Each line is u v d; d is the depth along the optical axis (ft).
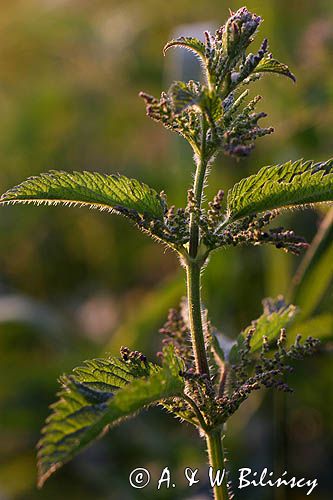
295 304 16.29
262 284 24.09
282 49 26.04
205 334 11.45
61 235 33.12
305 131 23.63
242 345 11.66
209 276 23.68
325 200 9.88
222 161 26.00
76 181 9.89
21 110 37.14
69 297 31.68
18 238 33.32
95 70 37.70
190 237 9.87
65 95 37.27
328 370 22.94
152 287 30.55
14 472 23.40
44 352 28.17
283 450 19.03
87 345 27.04
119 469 22.09
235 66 9.69
